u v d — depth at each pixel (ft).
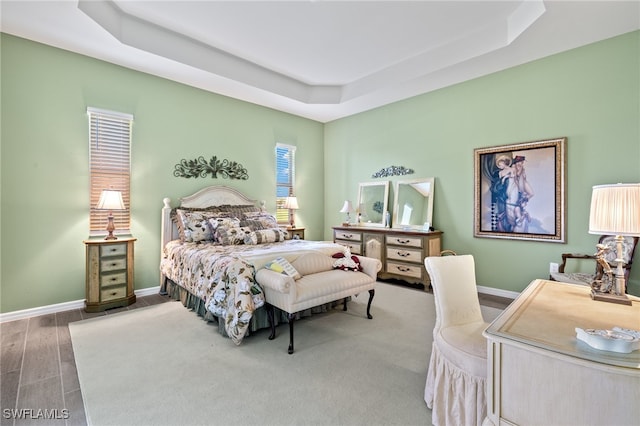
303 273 9.35
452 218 13.89
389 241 14.42
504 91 12.21
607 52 10.00
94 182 11.44
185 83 13.55
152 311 10.60
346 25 10.33
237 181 15.78
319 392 6.01
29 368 6.81
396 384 6.28
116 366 6.93
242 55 12.67
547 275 11.34
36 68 10.16
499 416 3.62
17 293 9.89
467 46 11.11
